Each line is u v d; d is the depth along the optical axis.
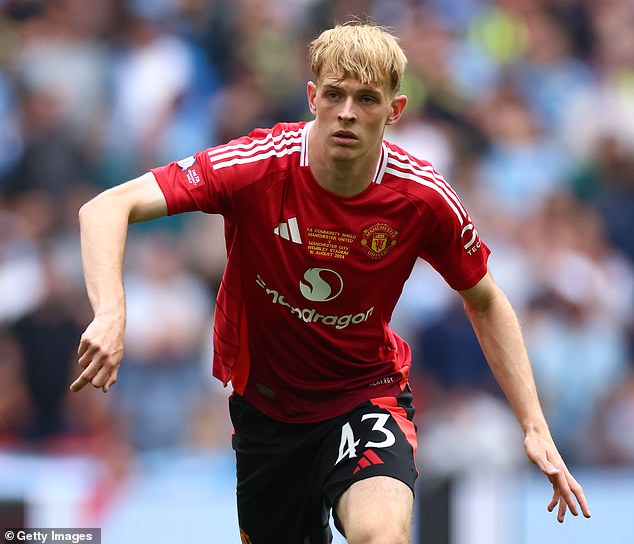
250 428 15.54
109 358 12.68
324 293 14.53
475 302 15.27
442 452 30.42
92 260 13.16
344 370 15.06
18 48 37.84
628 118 42.59
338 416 15.00
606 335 36.00
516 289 35.50
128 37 39.12
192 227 34.38
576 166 40.47
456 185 37.38
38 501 24.88
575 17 44.25
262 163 14.22
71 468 26.56
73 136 36.59
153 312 32.31
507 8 43.19
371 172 14.21
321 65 13.87
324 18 40.59
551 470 14.52
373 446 14.31
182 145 37.50
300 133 14.38
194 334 32.69
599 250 37.72
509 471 27.08
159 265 33.03
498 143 39.47
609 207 39.59
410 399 15.45
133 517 25.20
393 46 13.85
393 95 14.00
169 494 26.38
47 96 36.91
